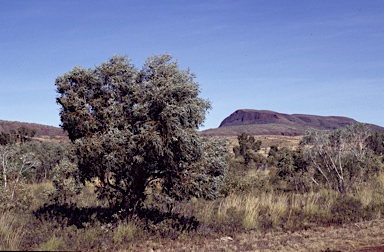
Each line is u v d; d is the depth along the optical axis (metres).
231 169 20.62
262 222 11.73
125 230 9.52
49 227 9.91
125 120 9.85
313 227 11.34
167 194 10.49
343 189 16.50
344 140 17.56
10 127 75.38
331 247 9.01
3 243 7.98
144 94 9.77
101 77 10.35
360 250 8.73
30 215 11.32
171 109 9.17
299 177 18.58
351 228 11.09
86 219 10.84
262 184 18.89
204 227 10.83
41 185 19.92
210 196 10.05
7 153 14.16
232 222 11.54
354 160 17.58
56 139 64.38
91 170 9.99
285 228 11.14
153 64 10.42
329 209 13.21
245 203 13.54
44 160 24.05
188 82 10.02
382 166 20.00
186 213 12.39
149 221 10.32
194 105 9.56
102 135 9.55
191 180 9.72
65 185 13.39
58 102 10.23
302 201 14.28
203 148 9.88
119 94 10.34
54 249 7.92
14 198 12.58
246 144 35.62
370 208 13.57
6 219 9.92
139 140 9.20
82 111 9.80
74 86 10.18
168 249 8.80
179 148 9.41
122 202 10.65
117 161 9.23
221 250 8.83
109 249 8.62
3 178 13.23
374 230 10.71
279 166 19.77
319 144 17.55
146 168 9.70
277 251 8.73
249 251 8.78
